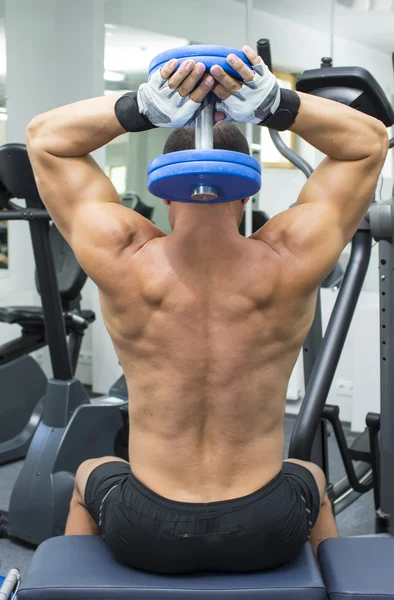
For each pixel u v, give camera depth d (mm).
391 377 1682
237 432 1026
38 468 2057
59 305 2045
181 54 820
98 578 1014
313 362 1835
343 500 2068
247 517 993
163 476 1034
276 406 1050
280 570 1033
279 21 3199
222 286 986
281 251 996
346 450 1869
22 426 2895
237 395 1011
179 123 865
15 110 3465
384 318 1681
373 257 3125
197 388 1011
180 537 985
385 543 1153
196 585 992
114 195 1037
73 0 3477
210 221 984
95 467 1204
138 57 3490
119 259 986
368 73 1259
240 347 994
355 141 966
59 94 3568
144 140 3691
